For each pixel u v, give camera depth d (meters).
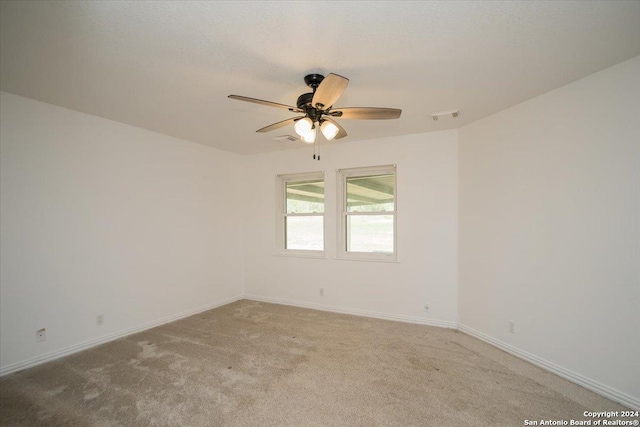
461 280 3.43
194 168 4.12
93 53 1.91
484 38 1.76
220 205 4.52
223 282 4.55
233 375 2.43
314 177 4.50
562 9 1.52
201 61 2.02
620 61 2.01
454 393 2.16
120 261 3.26
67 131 2.86
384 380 2.34
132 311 3.36
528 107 2.64
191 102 2.71
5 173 2.48
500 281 2.91
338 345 3.00
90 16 1.55
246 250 4.89
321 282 4.26
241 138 3.92
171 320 3.76
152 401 2.08
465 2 1.46
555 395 2.12
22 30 1.66
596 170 2.15
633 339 1.96
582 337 2.23
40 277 2.66
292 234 4.68
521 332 2.69
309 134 2.28
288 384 2.29
